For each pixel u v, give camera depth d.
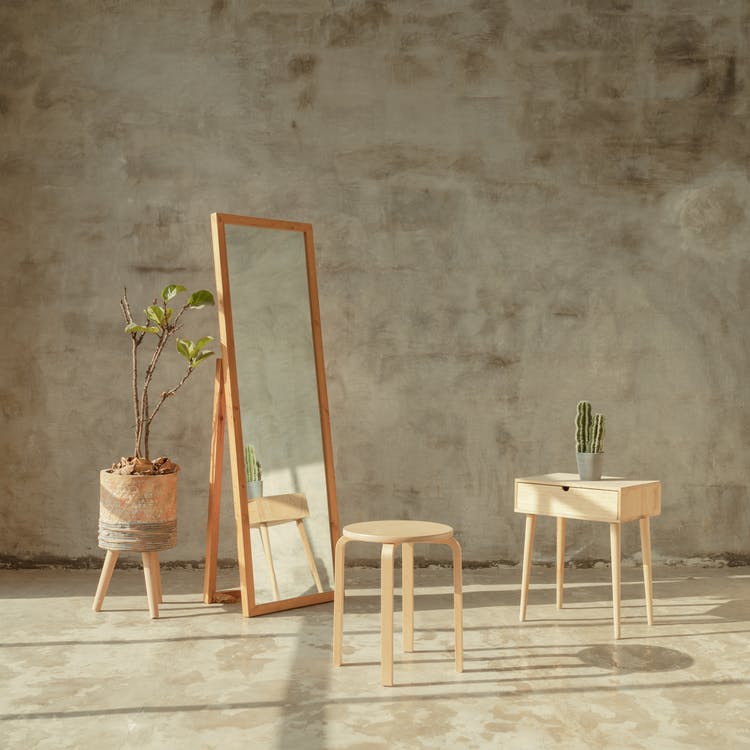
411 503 4.82
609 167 4.82
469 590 4.32
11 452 4.80
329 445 4.32
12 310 4.81
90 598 4.17
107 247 4.82
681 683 2.98
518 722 2.65
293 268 4.34
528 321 4.82
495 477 4.81
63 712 2.73
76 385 4.80
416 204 4.81
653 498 3.70
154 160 4.81
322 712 2.73
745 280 4.82
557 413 4.82
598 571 4.72
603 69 4.82
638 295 4.82
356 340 4.82
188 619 3.81
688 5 4.81
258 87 4.81
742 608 3.96
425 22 4.81
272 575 4.01
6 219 4.82
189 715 2.71
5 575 4.65
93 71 4.82
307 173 4.81
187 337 4.80
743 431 4.81
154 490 3.86
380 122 4.81
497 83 4.81
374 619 3.81
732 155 4.82
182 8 4.80
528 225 4.82
